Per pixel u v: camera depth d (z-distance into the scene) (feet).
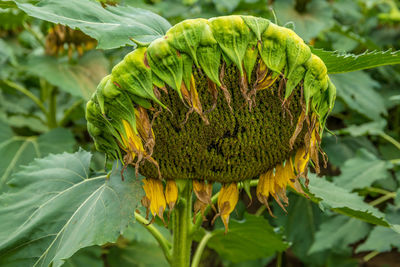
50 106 5.93
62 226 2.90
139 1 3.63
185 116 2.66
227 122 2.67
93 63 5.41
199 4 6.67
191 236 3.32
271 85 2.64
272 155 2.78
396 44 7.16
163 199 2.88
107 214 2.79
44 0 2.67
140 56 2.53
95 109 2.66
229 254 4.20
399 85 6.66
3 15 4.87
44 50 5.63
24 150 5.08
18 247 2.86
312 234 5.37
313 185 3.46
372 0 7.61
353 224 4.91
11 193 3.09
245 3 5.78
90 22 2.65
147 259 5.35
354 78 5.86
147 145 2.64
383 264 5.97
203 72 2.60
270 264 6.22
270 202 5.59
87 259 4.50
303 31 5.68
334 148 5.81
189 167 2.80
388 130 6.65
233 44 2.50
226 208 2.90
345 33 6.02
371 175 4.88
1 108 6.15
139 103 2.59
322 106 2.65
